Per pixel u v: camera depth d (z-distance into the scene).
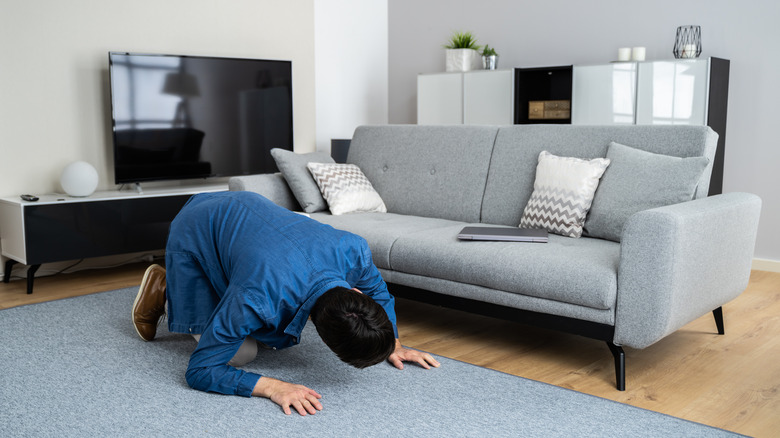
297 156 3.51
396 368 2.34
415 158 3.48
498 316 2.50
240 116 4.55
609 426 1.89
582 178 2.71
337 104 5.54
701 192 2.60
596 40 4.77
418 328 2.90
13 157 3.75
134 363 2.38
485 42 5.38
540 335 2.80
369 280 2.14
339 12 5.46
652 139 2.73
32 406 2.01
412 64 5.82
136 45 4.19
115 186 4.17
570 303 2.27
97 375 2.26
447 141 3.40
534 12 5.07
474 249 2.52
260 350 2.51
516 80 4.70
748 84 4.12
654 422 1.92
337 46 5.48
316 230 2.03
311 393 2.01
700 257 2.19
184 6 4.40
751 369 2.37
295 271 1.89
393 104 5.97
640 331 2.11
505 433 1.84
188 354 2.47
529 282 2.33
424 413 1.97
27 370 2.31
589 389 2.19
